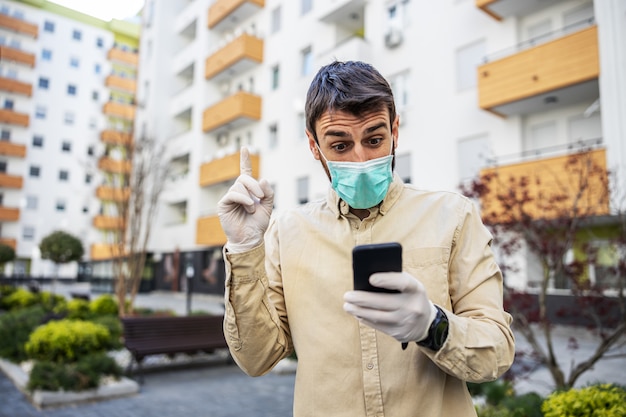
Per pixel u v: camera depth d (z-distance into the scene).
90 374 5.68
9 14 39.69
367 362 1.12
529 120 12.03
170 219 26.53
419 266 1.16
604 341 4.25
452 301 1.18
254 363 1.23
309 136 1.31
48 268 40.25
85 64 43.38
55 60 41.97
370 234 1.22
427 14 14.00
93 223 37.09
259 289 1.17
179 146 24.31
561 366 6.82
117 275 11.90
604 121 9.66
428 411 1.09
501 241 4.94
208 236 21.41
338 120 1.13
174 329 7.27
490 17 12.44
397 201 1.29
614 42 9.59
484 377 0.96
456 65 13.16
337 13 16.77
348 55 15.48
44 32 41.62
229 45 21.42
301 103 18.47
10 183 37.91
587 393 3.10
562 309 4.78
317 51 18.02
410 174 14.09
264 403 5.53
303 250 1.27
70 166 41.66
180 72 27.02
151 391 6.02
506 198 4.77
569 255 8.85
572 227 4.56
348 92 1.11
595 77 9.84
